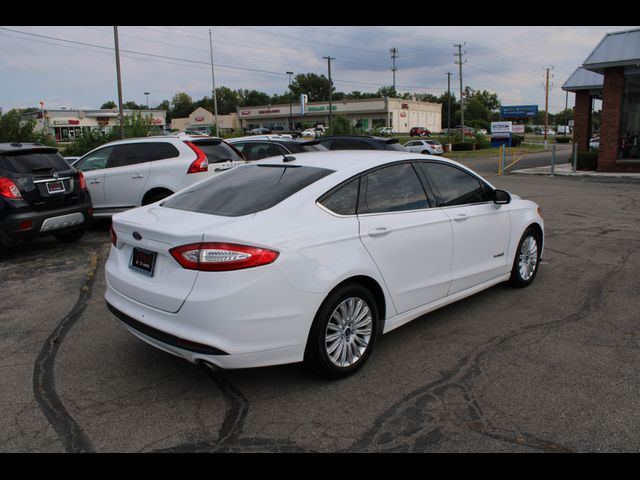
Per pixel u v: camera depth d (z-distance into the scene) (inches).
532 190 590.2
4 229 272.2
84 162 367.2
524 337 171.5
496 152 1716.3
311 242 132.6
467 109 5236.2
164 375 148.8
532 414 125.3
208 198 151.9
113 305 145.3
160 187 340.8
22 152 283.9
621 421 121.8
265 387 140.5
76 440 117.8
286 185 146.7
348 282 142.3
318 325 134.9
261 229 128.1
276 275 125.3
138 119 1170.0
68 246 319.9
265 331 125.4
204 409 130.0
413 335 174.7
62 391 140.2
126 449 114.3
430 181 173.8
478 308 199.6
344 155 168.7
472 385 139.9
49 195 286.2
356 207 148.3
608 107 762.8
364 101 3462.1
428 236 163.9
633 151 776.9
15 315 199.5
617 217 402.0
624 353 158.1
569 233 340.8
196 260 122.3
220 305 120.2
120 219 148.1
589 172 807.7
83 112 2967.5
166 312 128.1
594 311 194.7
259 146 453.1
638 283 229.0
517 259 213.9
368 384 141.5
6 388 142.1
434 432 118.7
